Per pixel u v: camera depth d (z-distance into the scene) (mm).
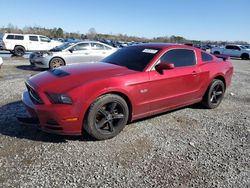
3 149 3762
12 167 3340
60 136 4262
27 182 3057
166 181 3209
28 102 4133
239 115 5824
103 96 4062
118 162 3582
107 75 4270
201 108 6191
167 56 5043
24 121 4195
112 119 4227
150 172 3383
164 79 4805
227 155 3936
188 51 5512
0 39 23359
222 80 6270
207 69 5746
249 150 4137
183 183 3188
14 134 4250
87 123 3980
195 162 3686
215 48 31375
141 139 4324
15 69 11930
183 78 5180
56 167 3389
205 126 5055
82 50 12219
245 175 3414
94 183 3098
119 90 4180
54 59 11734
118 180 3180
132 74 4426
